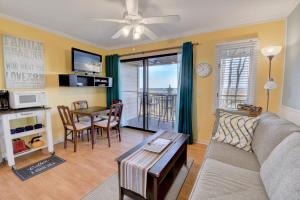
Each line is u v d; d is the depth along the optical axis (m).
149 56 3.81
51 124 2.87
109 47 4.35
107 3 2.13
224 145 1.98
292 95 2.10
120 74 4.29
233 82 2.87
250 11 2.36
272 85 2.25
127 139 3.50
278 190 0.94
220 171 1.35
